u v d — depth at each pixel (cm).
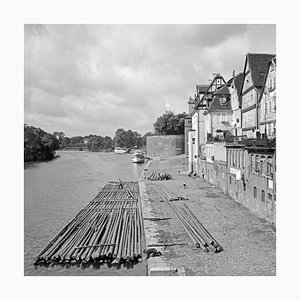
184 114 10894
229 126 4438
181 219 2272
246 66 3556
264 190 2164
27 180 5378
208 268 1446
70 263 1609
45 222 2530
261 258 1534
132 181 5084
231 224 2105
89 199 3578
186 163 7406
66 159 11394
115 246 1756
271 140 2027
